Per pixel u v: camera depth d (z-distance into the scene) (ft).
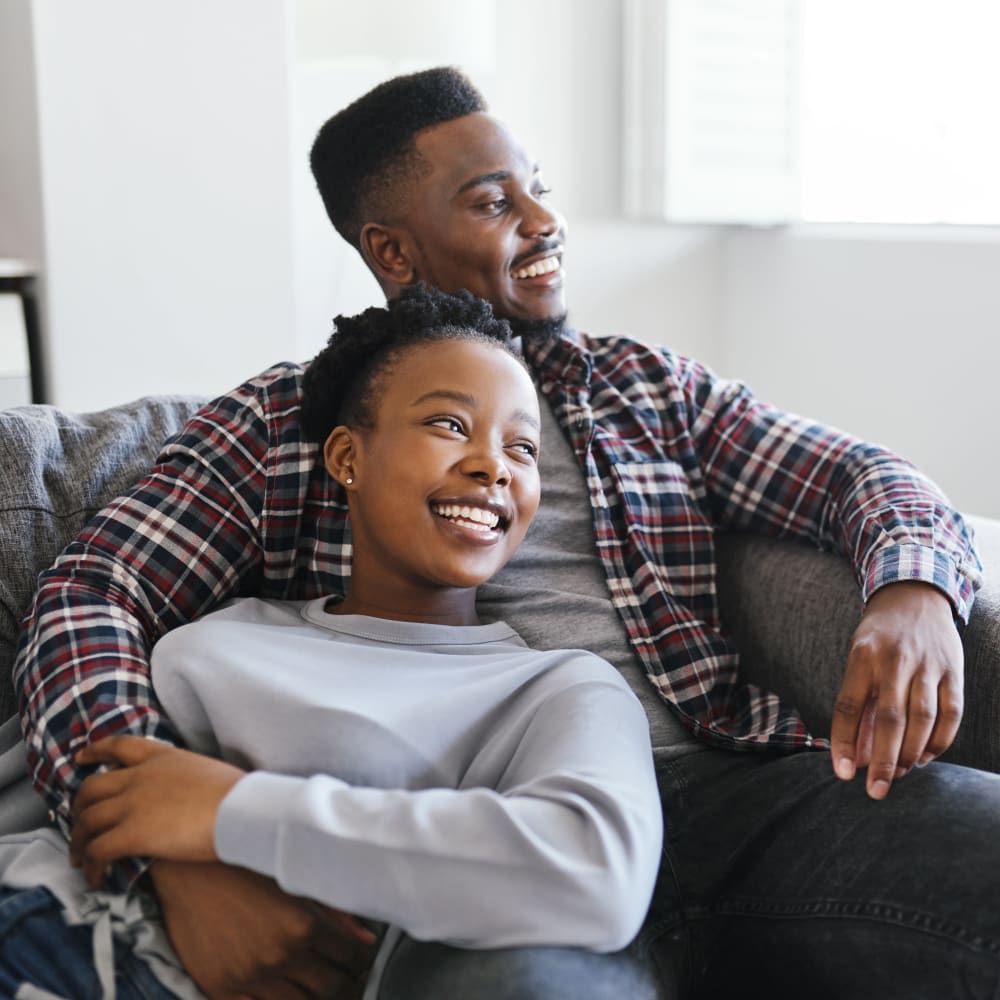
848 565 4.34
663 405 4.62
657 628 4.15
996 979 2.90
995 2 7.91
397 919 2.73
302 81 8.68
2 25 7.41
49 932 2.88
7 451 3.93
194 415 4.12
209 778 2.87
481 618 4.08
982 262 8.02
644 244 9.82
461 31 8.02
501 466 3.51
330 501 4.01
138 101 7.40
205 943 2.84
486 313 3.87
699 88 9.09
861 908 3.16
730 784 3.72
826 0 9.11
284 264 7.93
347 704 3.18
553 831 2.80
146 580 3.68
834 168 9.20
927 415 8.50
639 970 2.97
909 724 3.41
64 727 3.21
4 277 7.76
